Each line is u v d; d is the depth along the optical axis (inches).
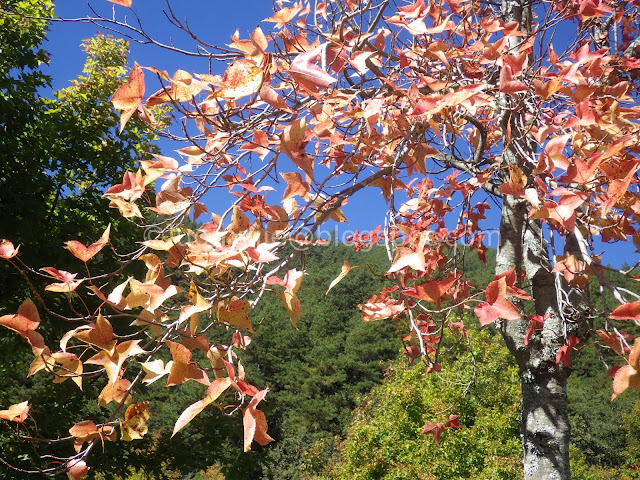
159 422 946.7
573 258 74.7
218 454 272.2
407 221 112.0
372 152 79.5
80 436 45.5
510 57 56.5
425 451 371.6
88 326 44.3
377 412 473.4
